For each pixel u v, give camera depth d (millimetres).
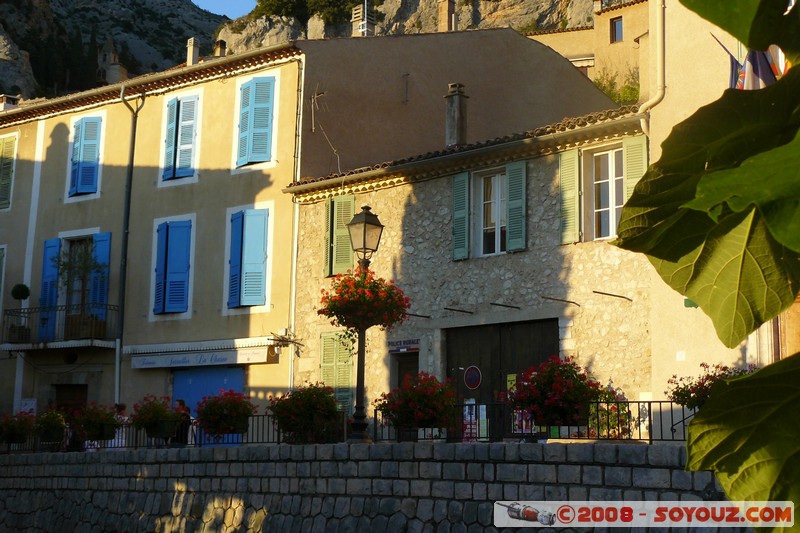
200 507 15203
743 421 1777
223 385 21641
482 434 16812
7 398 24734
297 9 85812
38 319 24406
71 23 121000
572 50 47094
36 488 18812
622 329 16172
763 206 1329
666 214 1793
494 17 72750
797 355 1700
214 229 22406
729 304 1833
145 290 23188
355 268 20000
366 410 19328
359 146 22438
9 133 26484
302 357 20531
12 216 25922
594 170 17469
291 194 21344
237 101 22641
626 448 10086
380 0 79750
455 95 21281
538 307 17328
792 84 1611
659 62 15469
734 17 1578
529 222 17812
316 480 13461
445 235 18891
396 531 12211
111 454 17156
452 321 18453
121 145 24406
